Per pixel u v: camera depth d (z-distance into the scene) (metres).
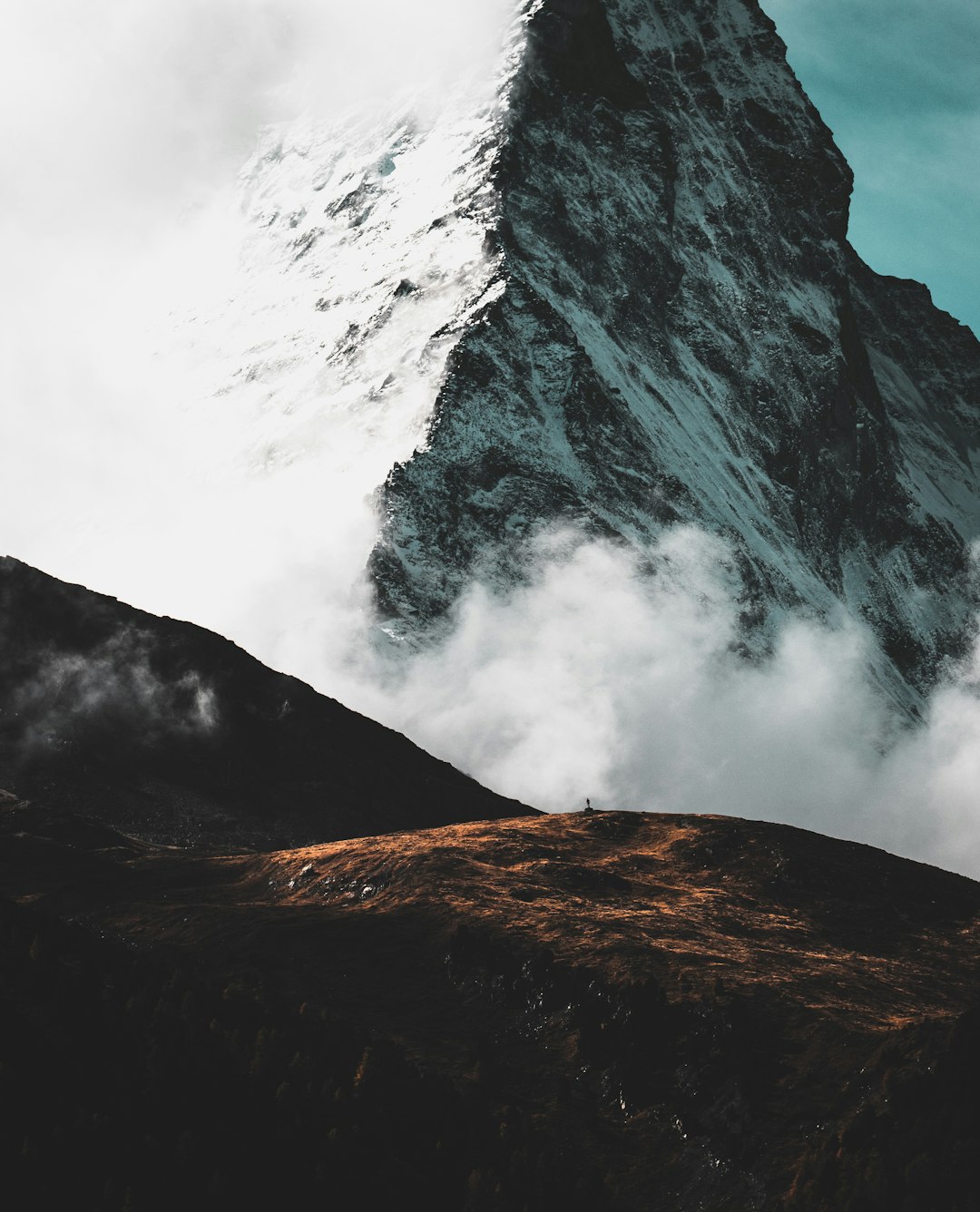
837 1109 118.19
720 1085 122.88
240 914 162.50
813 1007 134.00
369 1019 137.38
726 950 149.62
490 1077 126.62
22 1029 120.88
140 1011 126.06
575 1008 135.12
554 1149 118.25
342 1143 114.19
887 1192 107.06
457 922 154.12
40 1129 111.00
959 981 152.38
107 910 169.25
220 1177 109.69
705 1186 113.81
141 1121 113.81
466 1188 112.88
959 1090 114.06
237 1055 122.75
